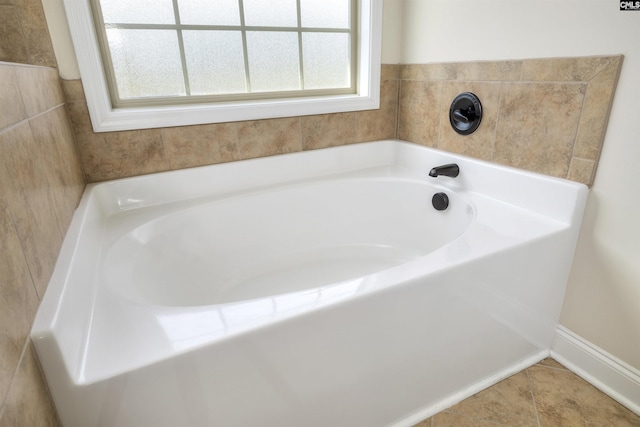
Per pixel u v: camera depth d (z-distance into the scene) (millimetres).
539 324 1292
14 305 559
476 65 1463
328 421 939
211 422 769
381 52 1785
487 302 1105
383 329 923
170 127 1462
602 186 1141
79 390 630
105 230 1264
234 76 1627
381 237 1820
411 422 1117
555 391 1232
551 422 1130
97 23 1345
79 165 1320
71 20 1219
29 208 714
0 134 636
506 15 1312
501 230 1195
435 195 1612
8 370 500
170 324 767
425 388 1107
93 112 1322
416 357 1028
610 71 1056
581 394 1221
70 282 761
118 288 917
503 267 1092
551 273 1225
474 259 1020
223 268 1555
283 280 1628
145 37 1437
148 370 670
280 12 1641
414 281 924
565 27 1147
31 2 1166
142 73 1468
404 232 1783
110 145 1383
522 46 1282
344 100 1771
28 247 667
